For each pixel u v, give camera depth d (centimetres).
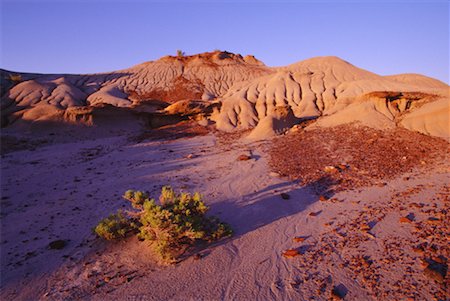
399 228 748
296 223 837
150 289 563
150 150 2095
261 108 3203
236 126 2892
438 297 491
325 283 553
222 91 5600
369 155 1477
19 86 4128
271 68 6975
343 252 657
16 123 3114
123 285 577
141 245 717
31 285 590
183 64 6638
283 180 1248
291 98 3400
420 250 629
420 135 1697
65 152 2131
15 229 869
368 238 709
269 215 901
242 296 535
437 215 800
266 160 1591
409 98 2247
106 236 741
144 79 5762
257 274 598
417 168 1274
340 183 1163
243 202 1020
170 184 1275
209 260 652
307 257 648
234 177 1338
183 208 742
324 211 914
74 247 736
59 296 551
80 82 5416
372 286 533
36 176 1523
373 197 995
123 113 3158
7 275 625
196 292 551
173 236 672
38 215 977
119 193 1174
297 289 544
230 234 765
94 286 578
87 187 1292
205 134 2620
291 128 2298
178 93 5300
